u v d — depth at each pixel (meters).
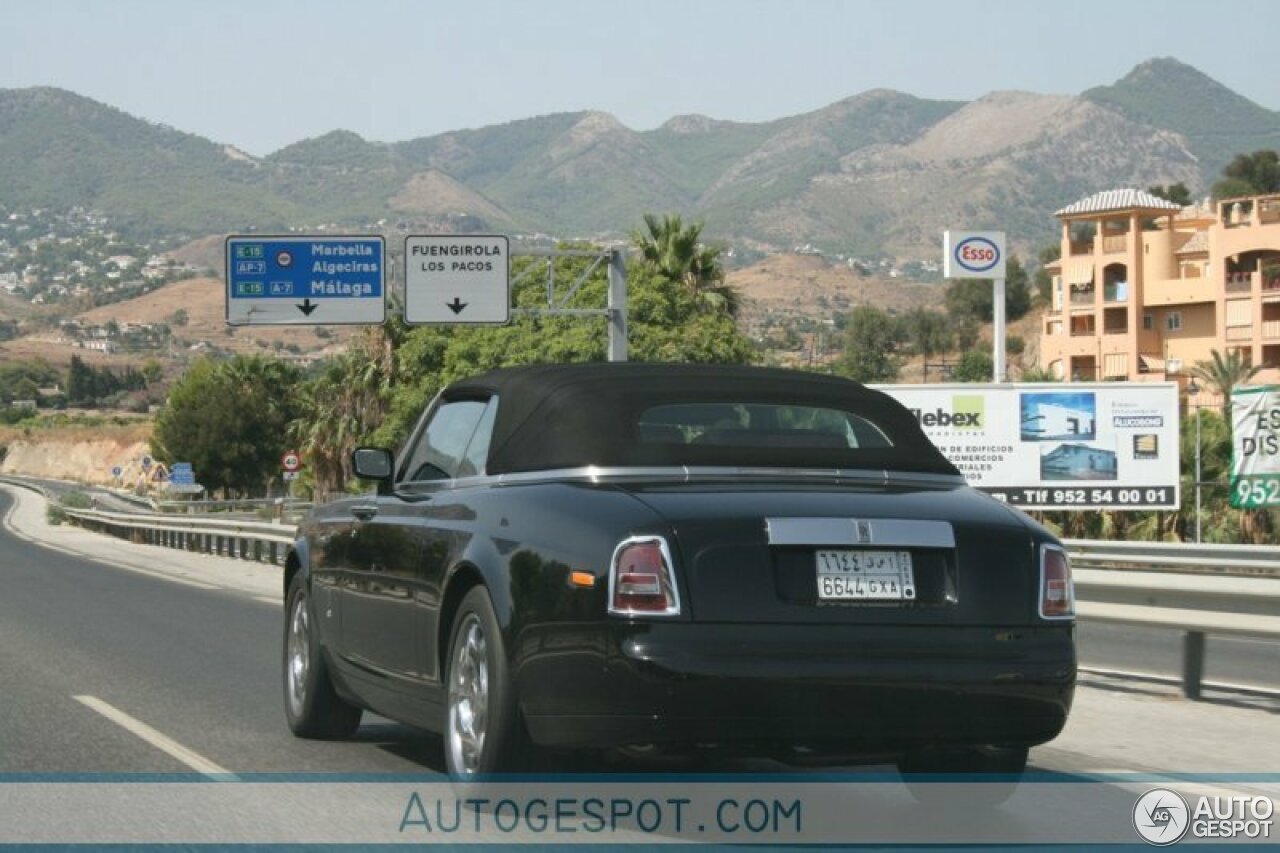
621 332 46.34
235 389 140.88
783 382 9.62
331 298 46.34
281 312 46.19
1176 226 119.44
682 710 7.79
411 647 9.78
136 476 186.25
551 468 8.98
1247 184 173.25
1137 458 55.16
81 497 89.44
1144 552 35.16
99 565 42.72
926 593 8.20
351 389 94.69
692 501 8.21
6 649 19.55
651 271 70.56
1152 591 14.96
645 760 8.25
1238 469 54.97
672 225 73.62
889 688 7.96
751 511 8.12
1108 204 115.81
